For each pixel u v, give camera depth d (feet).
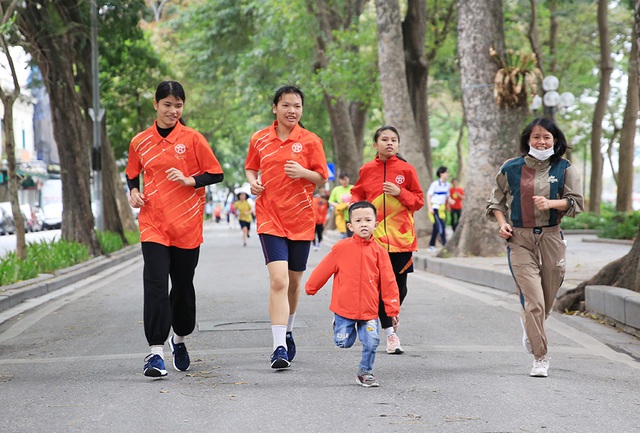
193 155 27.14
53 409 23.04
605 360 29.78
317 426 20.97
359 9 127.95
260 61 143.54
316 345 32.89
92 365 29.55
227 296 50.67
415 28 106.63
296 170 27.68
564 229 121.80
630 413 22.16
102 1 88.48
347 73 108.88
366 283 25.48
